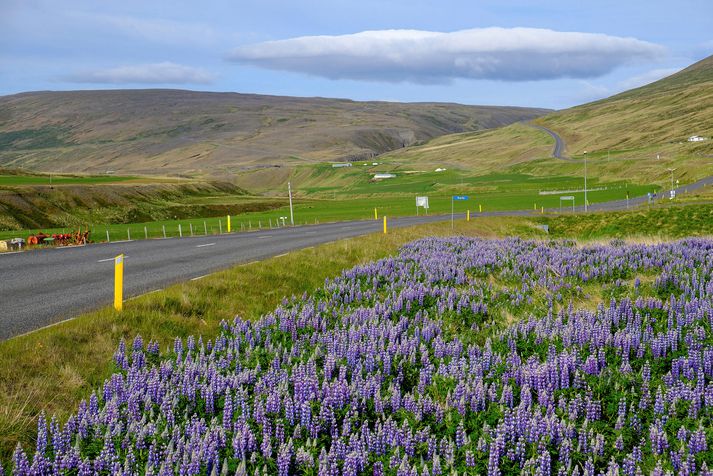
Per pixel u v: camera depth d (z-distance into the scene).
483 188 184.38
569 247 28.95
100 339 12.16
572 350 11.38
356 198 190.62
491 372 10.22
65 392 9.85
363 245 30.20
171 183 196.38
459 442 7.91
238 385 9.57
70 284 19.81
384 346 11.92
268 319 13.97
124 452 7.71
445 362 11.12
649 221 60.28
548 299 17.25
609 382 9.74
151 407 8.63
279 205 153.50
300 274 21.67
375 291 18.34
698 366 10.41
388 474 7.30
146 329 13.29
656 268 21.23
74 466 7.42
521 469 7.30
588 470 7.18
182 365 10.36
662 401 8.93
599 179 196.88
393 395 8.95
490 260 23.33
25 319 14.35
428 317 15.05
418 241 32.62
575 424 8.27
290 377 9.88
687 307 14.38
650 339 11.94
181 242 38.41
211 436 7.71
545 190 157.38
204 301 16.12
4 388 9.41
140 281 20.23
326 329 13.77
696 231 54.91
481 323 15.30
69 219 114.06
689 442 7.84
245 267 21.27
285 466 7.21
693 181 146.38
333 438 7.93
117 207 128.25
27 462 7.26
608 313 13.90
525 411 8.37
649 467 7.61
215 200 165.25
